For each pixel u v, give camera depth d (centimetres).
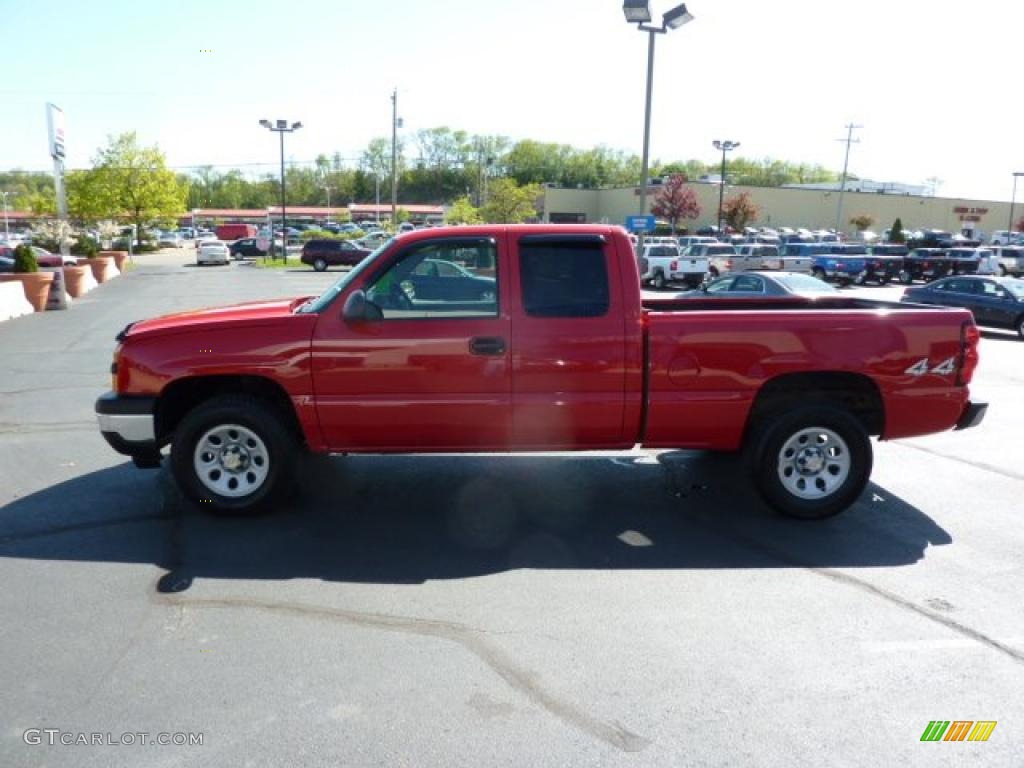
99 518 544
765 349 521
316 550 489
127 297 2592
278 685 337
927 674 351
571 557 481
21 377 1127
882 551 494
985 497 607
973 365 541
